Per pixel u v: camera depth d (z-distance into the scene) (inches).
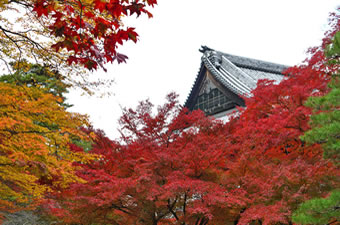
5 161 286.4
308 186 325.7
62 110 306.7
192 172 390.9
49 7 124.0
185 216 389.4
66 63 259.4
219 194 348.8
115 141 463.2
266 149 402.9
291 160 400.2
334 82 334.6
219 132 454.9
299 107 390.9
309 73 425.1
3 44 253.8
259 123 428.5
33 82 321.1
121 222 446.3
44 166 291.7
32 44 249.8
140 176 368.8
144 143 452.1
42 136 286.5
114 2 117.2
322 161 332.5
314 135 309.6
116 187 373.7
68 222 433.7
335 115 301.6
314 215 280.7
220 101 1288.1
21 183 354.3
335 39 326.3
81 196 381.4
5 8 228.8
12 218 620.7
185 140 454.9
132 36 131.2
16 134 273.3
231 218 392.8
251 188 359.6
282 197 340.2
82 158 344.2
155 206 402.0
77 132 315.6
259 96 471.2
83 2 156.3
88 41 133.0
